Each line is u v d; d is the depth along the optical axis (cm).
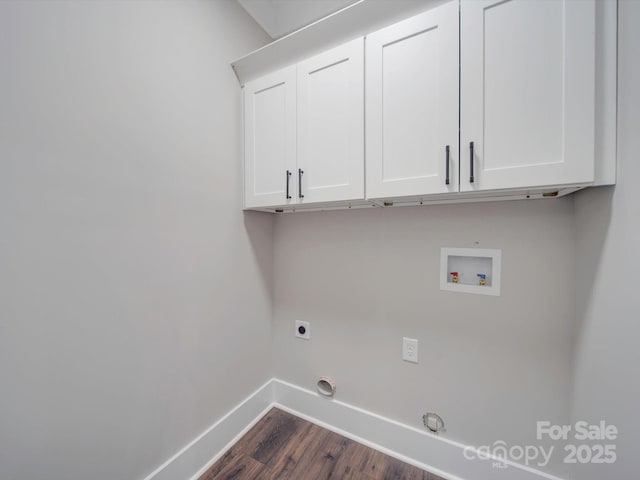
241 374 150
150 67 104
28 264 75
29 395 76
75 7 83
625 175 73
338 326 153
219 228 135
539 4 81
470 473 120
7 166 71
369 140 107
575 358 99
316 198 120
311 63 120
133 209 100
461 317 122
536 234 107
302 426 157
